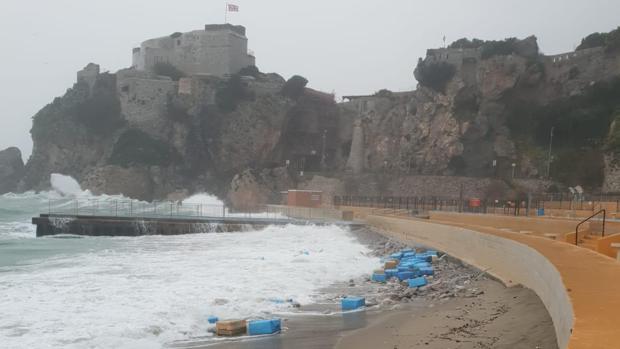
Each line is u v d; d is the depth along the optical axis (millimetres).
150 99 150500
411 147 125312
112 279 26266
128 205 120062
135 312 18750
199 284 24797
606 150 93375
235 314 19281
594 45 118500
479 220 47594
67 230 63406
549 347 12305
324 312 19703
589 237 29625
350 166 141375
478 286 22984
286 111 145250
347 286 25516
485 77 114188
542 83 114000
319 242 48250
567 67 112375
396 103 140000
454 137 116062
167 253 39781
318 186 131125
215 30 157375
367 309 20000
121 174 142375
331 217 70000
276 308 20359
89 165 153625
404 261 31344
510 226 42062
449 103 119875
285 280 26500
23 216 97188
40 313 18562
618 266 15414
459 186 109250
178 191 142125
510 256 22391
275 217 74500
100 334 16016
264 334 16516
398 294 22594
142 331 16484
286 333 16609
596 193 83812
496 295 20141
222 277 27109
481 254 27234
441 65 123625
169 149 148250
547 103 112500
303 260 34500
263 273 28688
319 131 150875
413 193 115125
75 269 30266
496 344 13375
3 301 20531
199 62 157500
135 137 148000
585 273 14125
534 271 18578
